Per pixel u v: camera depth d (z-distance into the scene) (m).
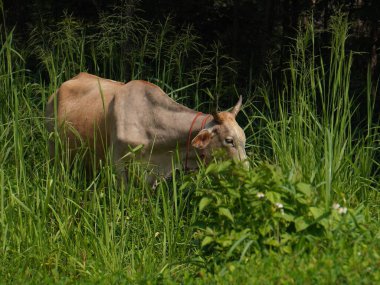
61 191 10.44
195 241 9.92
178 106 11.32
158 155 11.37
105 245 10.06
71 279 9.18
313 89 11.32
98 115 11.86
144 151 11.32
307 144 10.78
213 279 7.85
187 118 11.16
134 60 14.15
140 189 10.98
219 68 18.52
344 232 8.15
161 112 11.32
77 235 10.06
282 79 17.66
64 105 12.43
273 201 8.16
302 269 7.42
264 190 8.34
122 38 14.21
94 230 10.65
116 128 11.38
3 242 9.84
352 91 17.86
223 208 8.34
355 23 19.31
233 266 7.83
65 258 9.95
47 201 10.11
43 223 10.12
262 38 19.45
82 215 10.34
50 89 13.02
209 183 10.17
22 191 10.64
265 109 16.45
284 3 20.25
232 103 16.08
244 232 8.24
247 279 7.46
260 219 8.30
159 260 10.12
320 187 9.79
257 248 8.19
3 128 12.11
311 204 8.30
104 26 14.14
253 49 20.39
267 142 13.28
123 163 11.24
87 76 12.73
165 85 13.17
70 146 12.23
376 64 19.11
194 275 8.67
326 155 9.98
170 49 14.23
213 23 20.53
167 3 19.62
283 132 11.01
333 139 10.84
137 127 11.36
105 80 12.55
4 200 10.85
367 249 7.83
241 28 20.75
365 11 17.86
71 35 13.85
